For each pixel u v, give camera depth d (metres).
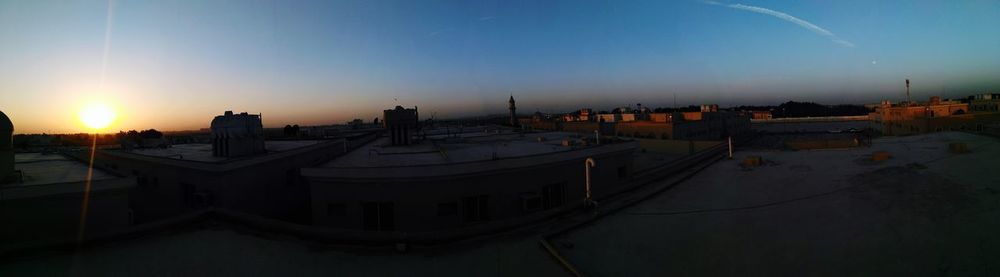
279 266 10.97
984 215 14.69
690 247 12.76
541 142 27.00
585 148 20.17
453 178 16.27
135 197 23.78
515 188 17.48
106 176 16.36
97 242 12.23
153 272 10.53
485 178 16.83
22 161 22.31
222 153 21.30
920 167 26.20
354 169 16.11
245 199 19.64
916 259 11.41
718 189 22.31
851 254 12.01
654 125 63.94
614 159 21.89
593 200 16.36
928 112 65.88
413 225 16.05
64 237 11.90
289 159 23.75
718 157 35.00
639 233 14.06
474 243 12.56
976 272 10.38
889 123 74.50
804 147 42.19
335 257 11.54
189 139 34.09
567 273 10.66
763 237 13.70
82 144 37.00
